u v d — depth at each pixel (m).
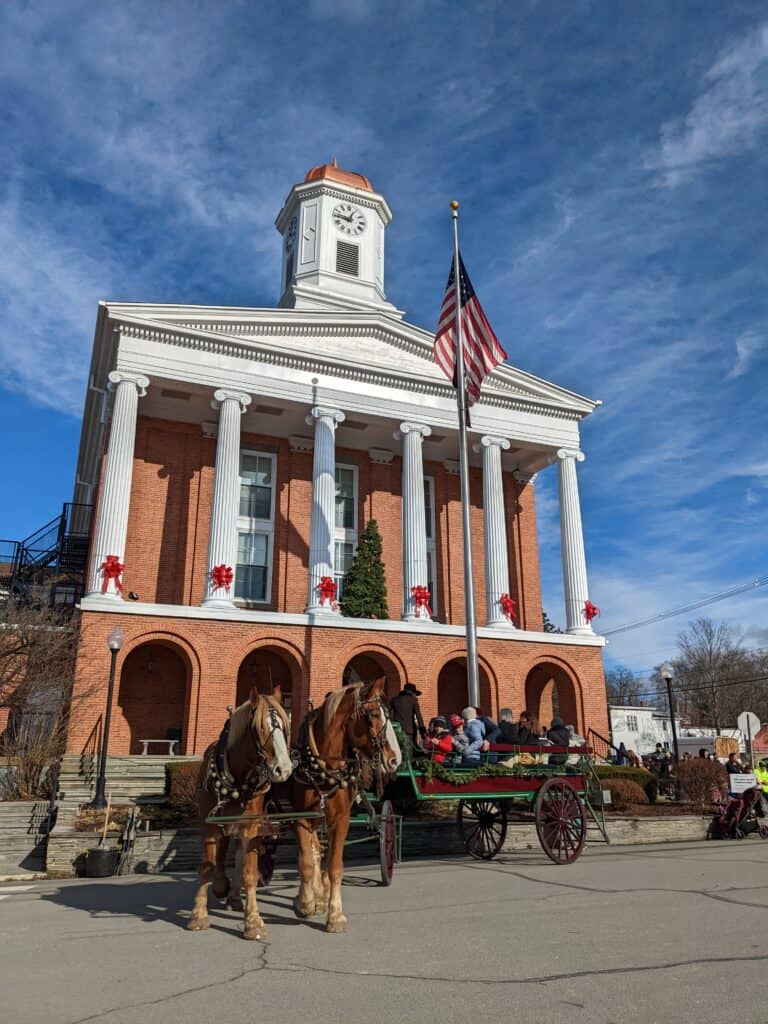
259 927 7.41
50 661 24.55
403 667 28.56
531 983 5.88
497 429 33.41
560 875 12.02
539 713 34.44
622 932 7.66
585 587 32.97
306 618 27.55
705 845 18.31
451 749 12.66
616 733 57.66
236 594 31.08
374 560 30.39
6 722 26.72
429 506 35.22
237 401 29.17
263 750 7.39
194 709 25.41
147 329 28.34
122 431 27.06
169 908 9.45
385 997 5.54
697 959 6.57
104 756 18.55
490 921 8.23
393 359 32.50
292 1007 5.32
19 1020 5.10
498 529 32.00
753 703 73.81
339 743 8.33
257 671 29.72
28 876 15.00
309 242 38.59
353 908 9.05
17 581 31.17
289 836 14.04
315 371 30.69
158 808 18.75
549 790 13.78
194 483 31.34
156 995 5.62
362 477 34.41
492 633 30.19
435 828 15.94
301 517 32.53
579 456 34.75
